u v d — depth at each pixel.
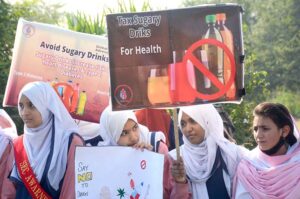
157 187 2.93
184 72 2.86
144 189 2.94
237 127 5.52
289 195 2.85
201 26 2.85
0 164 3.36
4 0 6.40
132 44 2.84
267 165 2.95
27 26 3.62
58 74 3.65
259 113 2.96
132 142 3.14
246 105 5.70
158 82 2.86
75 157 2.92
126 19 2.84
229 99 2.86
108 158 2.96
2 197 3.30
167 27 2.85
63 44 3.65
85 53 3.67
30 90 3.12
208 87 2.86
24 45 3.61
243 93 2.86
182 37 2.85
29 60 3.61
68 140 3.13
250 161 3.00
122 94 2.85
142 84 2.86
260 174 2.93
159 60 2.86
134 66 2.85
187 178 3.12
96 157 2.94
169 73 2.86
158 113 3.98
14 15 6.50
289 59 24.31
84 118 3.67
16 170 3.18
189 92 2.86
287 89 24.22
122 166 2.96
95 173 2.93
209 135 3.12
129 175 2.96
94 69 3.68
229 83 2.85
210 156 3.08
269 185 2.89
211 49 2.85
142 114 3.98
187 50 2.85
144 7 5.58
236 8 2.85
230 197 3.05
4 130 3.48
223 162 3.10
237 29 2.85
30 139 3.18
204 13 2.85
